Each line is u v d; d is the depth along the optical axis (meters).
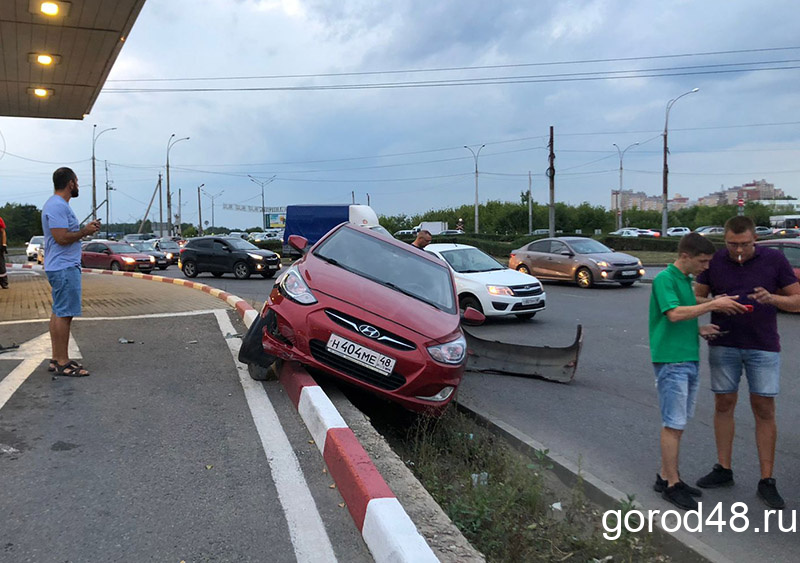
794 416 5.83
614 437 5.29
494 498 3.64
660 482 4.13
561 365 7.25
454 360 4.79
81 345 6.73
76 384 5.23
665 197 40.47
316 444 4.02
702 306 3.73
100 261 27.25
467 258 12.56
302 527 2.96
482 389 6.86
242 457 3.79
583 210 88.88
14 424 4.22
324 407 4.18
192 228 111.75
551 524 3.69
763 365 3.92
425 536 2.86
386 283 5.59
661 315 3.99
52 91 13.91
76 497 3.18
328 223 26.12
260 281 21.50
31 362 5.89
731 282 4.00
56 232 5.29
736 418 5.80
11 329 7.64
